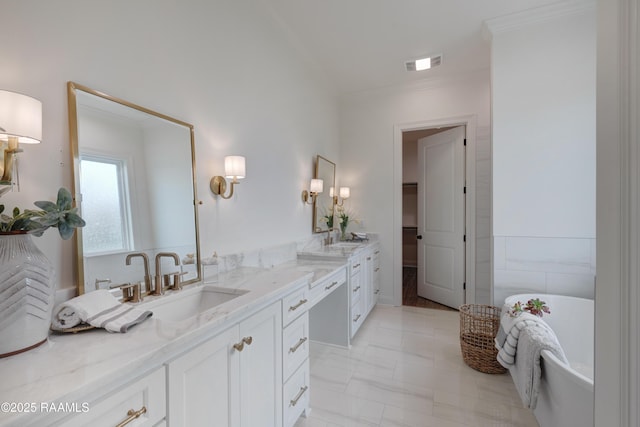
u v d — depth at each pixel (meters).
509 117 2.41
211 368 0.98
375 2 2.20
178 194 1.48
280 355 1.41
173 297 1.29
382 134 3.82
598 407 0.53
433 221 3.90
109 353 0.73
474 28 2.52
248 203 2.05
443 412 1.78
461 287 3.50
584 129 2.25
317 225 3.16
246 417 1.16
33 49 0.95
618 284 0.48
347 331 2.59
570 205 2.29
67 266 1.04
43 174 0.98
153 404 0.78
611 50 0.50
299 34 2.60
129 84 1.27
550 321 2.19
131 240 1.24
